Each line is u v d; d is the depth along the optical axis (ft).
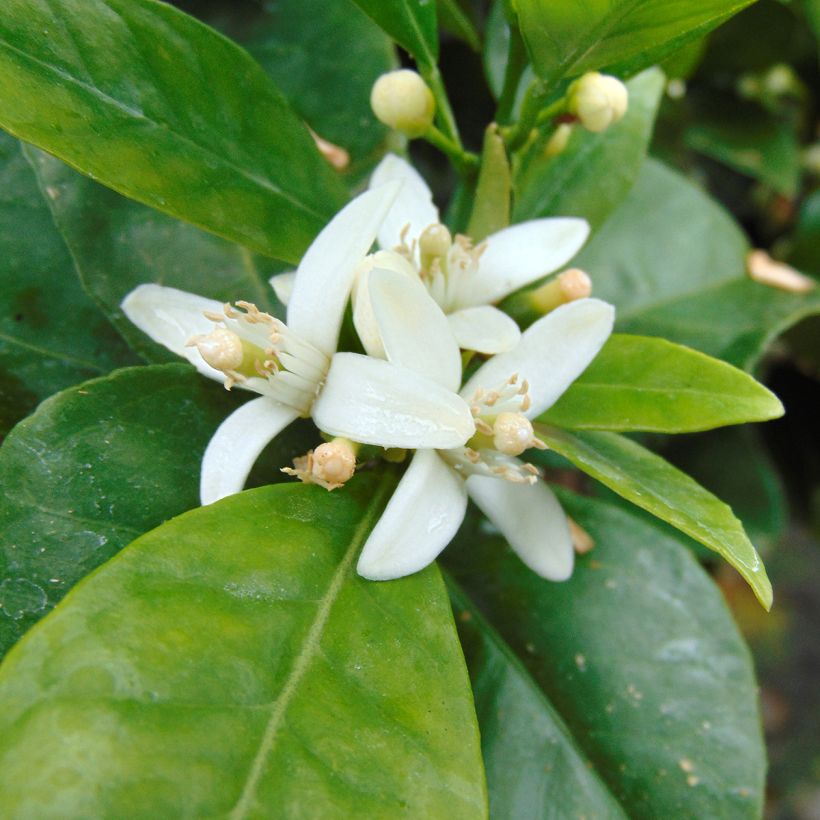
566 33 0.29
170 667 0.22
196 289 0.34
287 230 0.31
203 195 0.29
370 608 0.25
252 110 0.31
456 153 0.35
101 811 0.19
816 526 0.63
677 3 0.27
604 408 0.29
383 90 0.33
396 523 0.26
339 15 0.41
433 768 0.22
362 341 0.28
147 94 0.28
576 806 0.33
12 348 0.35
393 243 0.33
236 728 0.21
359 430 0.26
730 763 0.35
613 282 0.51
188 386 0.30
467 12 0.47
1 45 0.26
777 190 0.61
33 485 0.28
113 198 0.34
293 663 0.23
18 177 0.36
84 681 0.21
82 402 0.29
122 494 0.28
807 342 0.56
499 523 0.30
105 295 0.33
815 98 0.62
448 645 0.25
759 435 0.62
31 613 0.26
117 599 0.22
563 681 0.36
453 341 0.27
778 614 1.03
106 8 0.28
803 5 0.53
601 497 0.53
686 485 0.29
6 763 0.19
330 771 0.22
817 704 1.06
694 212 0.53
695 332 0.49
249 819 0.20
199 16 0.42
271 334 0.27
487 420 0.28
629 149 0.41
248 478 0.31
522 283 0.32
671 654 0.36
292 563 0.25
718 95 0.60
